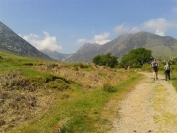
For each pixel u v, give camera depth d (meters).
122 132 10.38
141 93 20.06
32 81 24.36
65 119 11.05
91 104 15.22
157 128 10.85
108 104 15.57
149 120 12.11
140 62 140.12
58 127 10.00
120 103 16.03
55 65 41.34
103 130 10.57
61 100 20.64
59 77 28.16
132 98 17.86
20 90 21.92
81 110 13.42
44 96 21.56
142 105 15.45
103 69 49.03
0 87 21.20
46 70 36.50
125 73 51.06
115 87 22.88
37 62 42.66
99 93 19.34
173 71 54.38
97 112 13.36
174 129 10.65
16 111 16.78
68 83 27.95
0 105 17.38
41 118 14.45
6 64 34.47
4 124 14.48
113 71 51.34
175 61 87.44
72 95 23.08
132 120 12.16
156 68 30.91
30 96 20.23
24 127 11.54
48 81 25.89
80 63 49.44
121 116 12.88
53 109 16.03
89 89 27.22
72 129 10.39
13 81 23.08
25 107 17.84
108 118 12.43
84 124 11.14
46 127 10.52
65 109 13.84
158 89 22.06
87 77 35.16
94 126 11.05
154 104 15.62
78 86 27.88
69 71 38.38
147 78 34.34
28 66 36.97
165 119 12.16
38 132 10.01
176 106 14.88
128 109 14.43
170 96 18.25
